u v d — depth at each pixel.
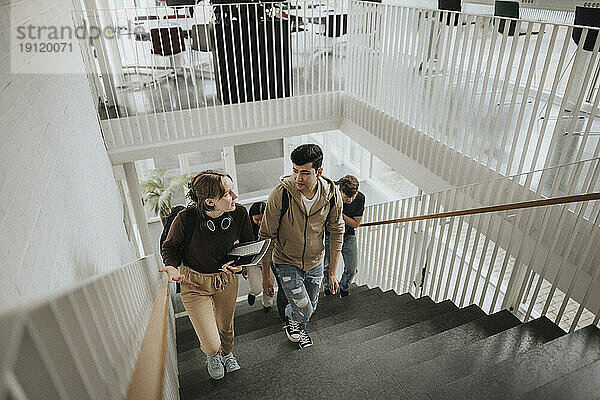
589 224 2.83
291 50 5.30
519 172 3.43
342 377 2.43
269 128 5.57
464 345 2.67
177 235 2.34
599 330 2.41
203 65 7.04
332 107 5.77
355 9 5.12
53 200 1.96
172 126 5.10
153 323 1.45
